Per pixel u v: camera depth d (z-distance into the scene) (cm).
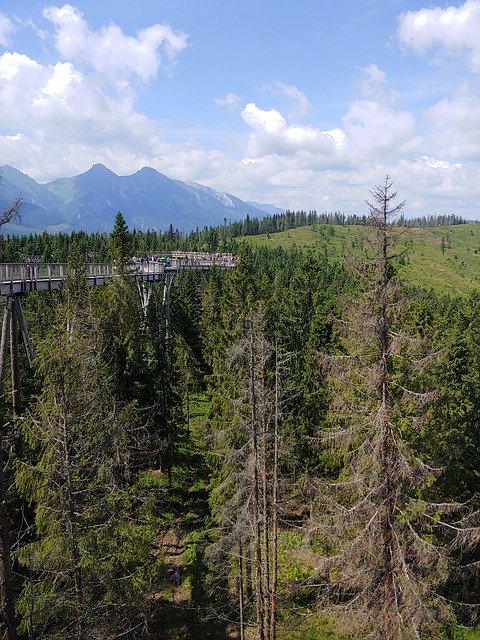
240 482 2019
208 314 6544
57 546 1446
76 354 1662
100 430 1659
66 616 1540
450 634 2120
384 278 1300
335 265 12306
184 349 5256
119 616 1602
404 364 1473
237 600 2542
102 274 4778
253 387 1734
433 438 1898
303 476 2566
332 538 1486
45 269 3512
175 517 3262
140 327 3806
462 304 5491
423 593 1366
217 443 2502
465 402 2752
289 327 4197
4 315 2589
